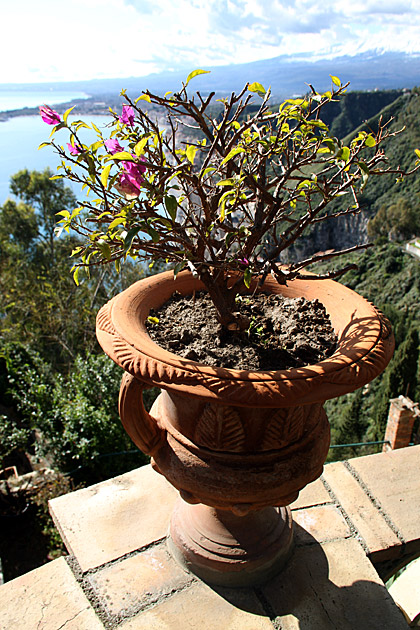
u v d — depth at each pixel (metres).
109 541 1.54
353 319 1.21
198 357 1.14
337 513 1.68
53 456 5.43
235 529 1.40
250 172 1.21
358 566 1.47
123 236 0.90
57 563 1.46
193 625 1.28
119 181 1.04
